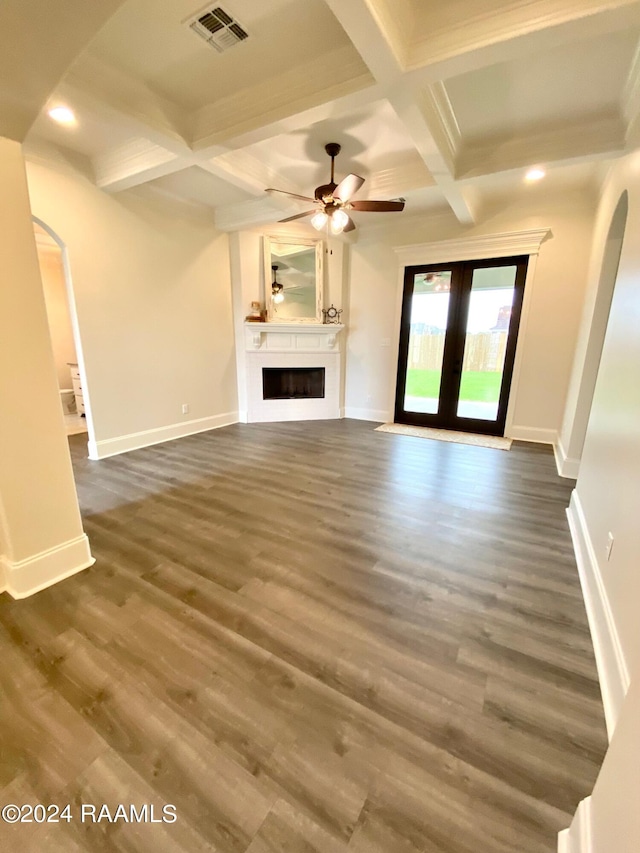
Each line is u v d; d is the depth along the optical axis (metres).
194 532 2.58
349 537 2.52
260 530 2.61
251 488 3.32
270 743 1.25
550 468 3.85
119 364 4.16
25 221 1.79
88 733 1.27
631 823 0.68
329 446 4.59
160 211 4.33
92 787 1.13
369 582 2.06
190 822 1.04
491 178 3.23
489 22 1.81
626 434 1.75
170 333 4.65
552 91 2.46
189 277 4.77
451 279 5.09
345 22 1.68
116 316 4.05
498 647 1.63
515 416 4.94
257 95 2.49
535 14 1.73
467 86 2.43
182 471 3.72
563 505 3.01
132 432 4.39
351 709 1.36
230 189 4.24
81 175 3.57
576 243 4.27
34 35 1.29
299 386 6.19
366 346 5.88
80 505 2.98
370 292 5.68
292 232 5.36
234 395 5.71
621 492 1.71
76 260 3.63
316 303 5.62
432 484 3.43
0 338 1.77
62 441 2.04
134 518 2.77
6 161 1.69
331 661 1.56
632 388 1.77
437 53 1.93
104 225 3.81
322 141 3.19
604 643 1.54
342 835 1.01
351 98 2.26
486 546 2.42
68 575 2.11
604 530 1.89
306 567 2.19
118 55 2.20
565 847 0.94
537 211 4.40
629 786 0.73
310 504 3.01
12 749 1.22
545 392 4.71
